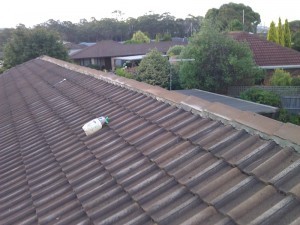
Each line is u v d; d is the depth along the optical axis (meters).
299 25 50.91
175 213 2.80
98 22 92.06
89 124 5.14
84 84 8.52
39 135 6.12
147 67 21.61
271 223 2.29
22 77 13.84
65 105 7.35
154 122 4.68
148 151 3.97
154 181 3.39
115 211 3.21
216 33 18.23
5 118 8.22
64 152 4.97
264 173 2.79
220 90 18.50
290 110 16.75
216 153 3.36
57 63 13.51
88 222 3.22
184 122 4.29
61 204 3.73
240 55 18.20
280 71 19.08
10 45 27.73
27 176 4.71
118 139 4.64
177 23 87.94
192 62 18.34
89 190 3.71
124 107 5.74
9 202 4.21
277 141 3.14
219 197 2.73
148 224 2.85
